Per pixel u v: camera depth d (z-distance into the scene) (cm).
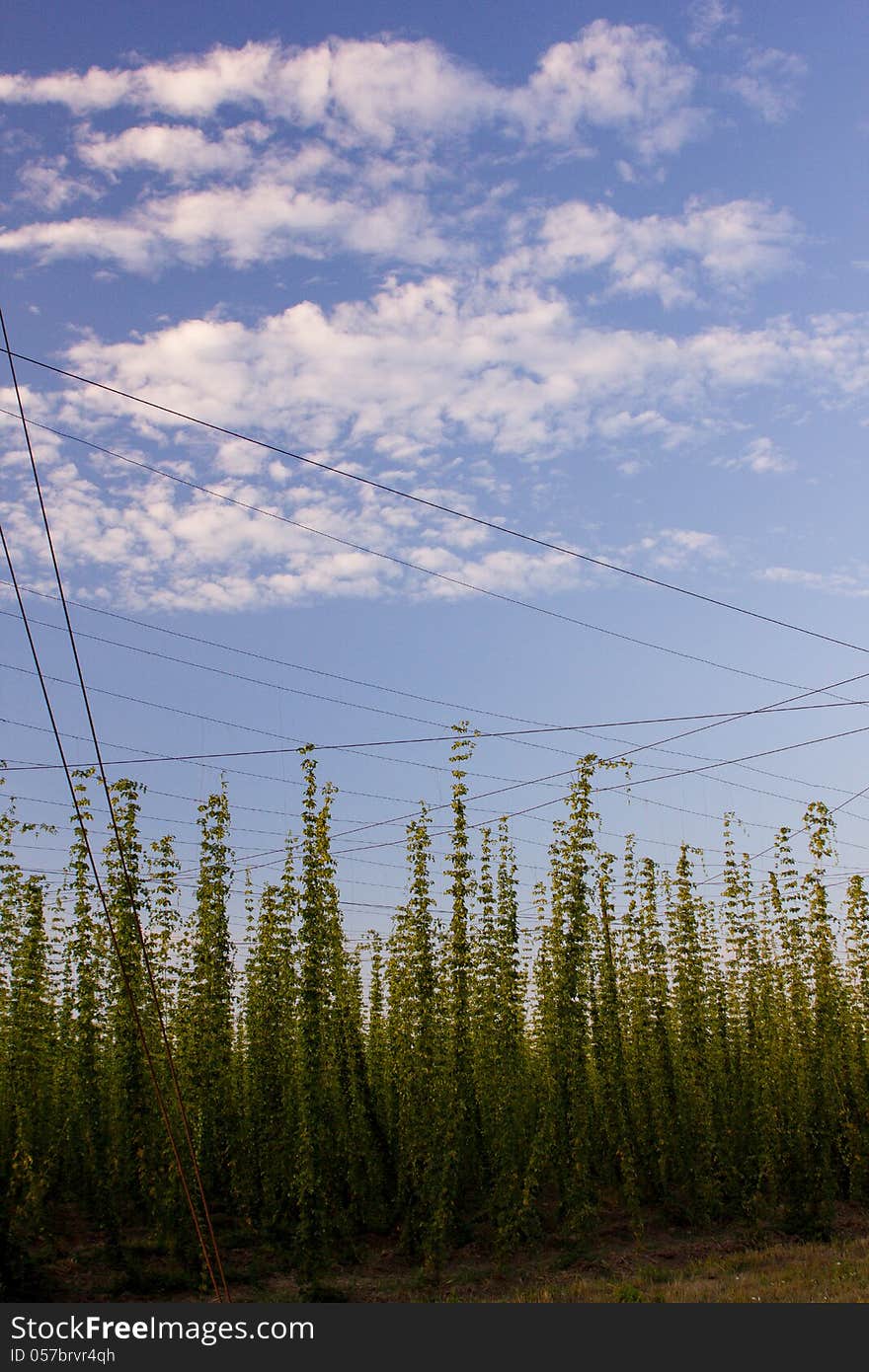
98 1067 2172
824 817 2566
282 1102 2183
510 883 2347
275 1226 2116
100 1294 1791
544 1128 2158
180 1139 2016
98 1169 1952
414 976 2166
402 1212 2208
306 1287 1823
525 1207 2048
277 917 2248
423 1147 2088
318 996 1988
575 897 2219
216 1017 2173
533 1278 2014
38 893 2097
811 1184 2447
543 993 2414
